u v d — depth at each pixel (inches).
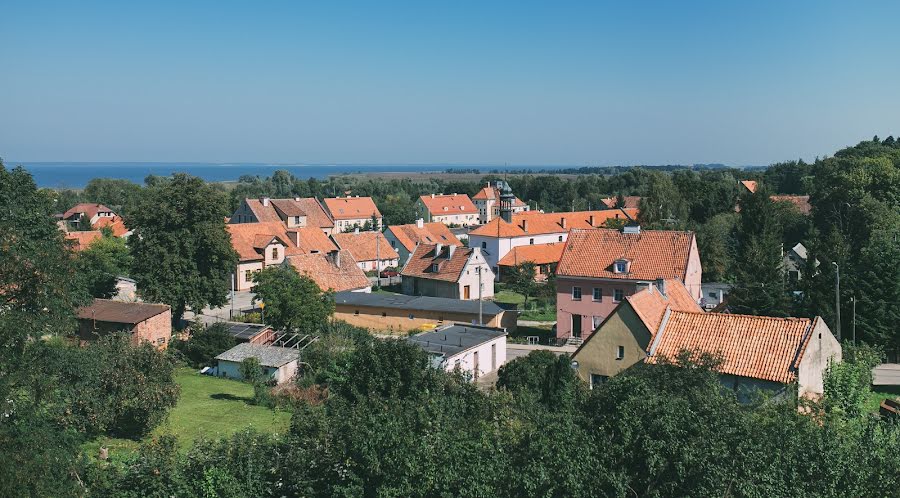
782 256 3221.0
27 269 1258.0
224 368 1994.3
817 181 4813.0
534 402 1191.6
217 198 2399.1
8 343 1104.2
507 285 3558.1
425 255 3218.5
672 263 2368.4
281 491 872.9
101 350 1359.5
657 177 4436.5
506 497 791.7
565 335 2508.6
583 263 2488.9
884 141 6279.5
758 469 790.5
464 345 1934.1
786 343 1338.6
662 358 1259.8
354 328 2363.4
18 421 935.7
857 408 1131.3
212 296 2369.6
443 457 813.9
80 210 5802.2
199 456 892.0
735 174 7396.7
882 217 3346.5
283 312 2164.1
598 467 806.5
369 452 829.8
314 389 1731.1
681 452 805.2
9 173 1843.0
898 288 2207.2
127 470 896.9
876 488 792.9
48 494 850.1
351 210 6122.1
